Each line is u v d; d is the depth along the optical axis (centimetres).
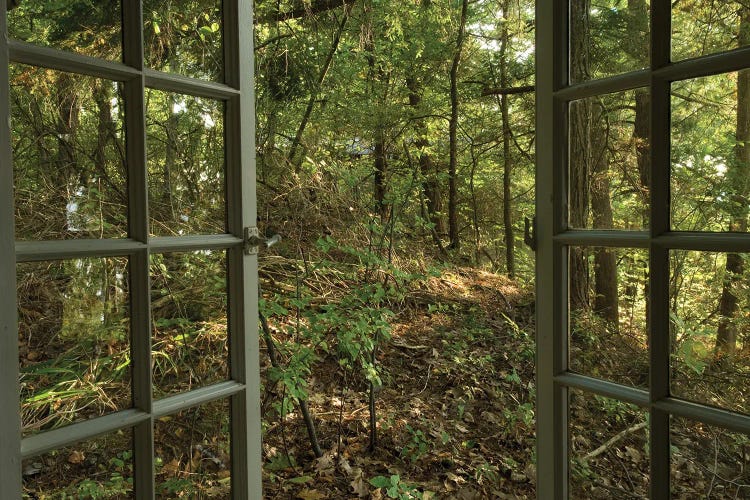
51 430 118
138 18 134
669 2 115
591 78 135
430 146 840
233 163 155
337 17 586
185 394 145
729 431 113
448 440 287
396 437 302
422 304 498
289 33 529
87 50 126
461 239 916
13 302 108
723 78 111
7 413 106
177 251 144
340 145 667
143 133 135
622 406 131
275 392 298
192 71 150
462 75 836
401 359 393
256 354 160
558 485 138
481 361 385
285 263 394
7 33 107
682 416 115
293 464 271
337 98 642
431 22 744
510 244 859
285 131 514
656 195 117
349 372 356
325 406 326
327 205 454
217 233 154
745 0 107
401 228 553
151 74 137
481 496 256
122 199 133
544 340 138
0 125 105
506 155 860
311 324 291
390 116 702
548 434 138
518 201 955
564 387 138
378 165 718
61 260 121
